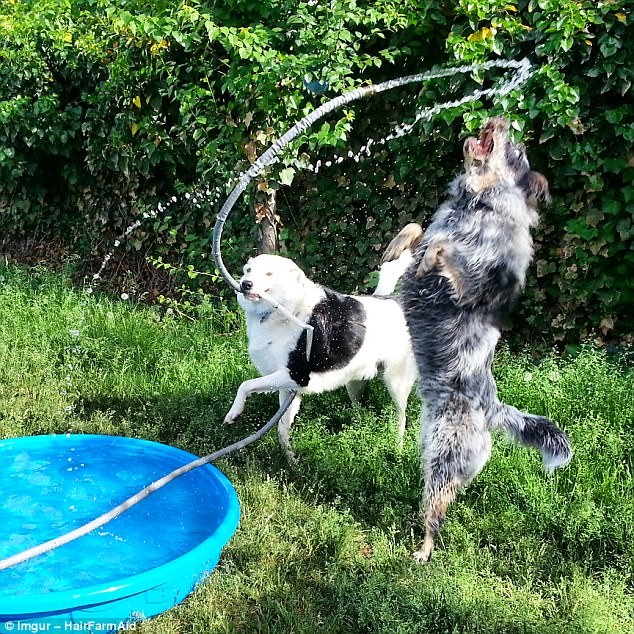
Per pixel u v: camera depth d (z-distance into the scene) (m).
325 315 4.29
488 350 3.69
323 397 5.23
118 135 7.14
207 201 7.05
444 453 3.65
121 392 5.35
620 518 3.69
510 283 3.59
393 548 3.68
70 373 5.60
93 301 6.95
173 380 5.45
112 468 4.31
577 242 5.58
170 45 6.10
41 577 3.19
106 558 3.36
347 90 5.25
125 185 7.77
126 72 6.50
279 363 4.29
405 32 5.54
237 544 3.58
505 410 3.75
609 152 5.31
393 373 4.64
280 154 5.63
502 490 4.00
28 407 5.10
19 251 9.02
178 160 7.12
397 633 2.97
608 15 4.94
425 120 5.44
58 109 7.69
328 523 3.74
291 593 3.31
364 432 4.58
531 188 3.56
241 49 4.93
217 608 3.15
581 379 4.84
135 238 7.85
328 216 6.60
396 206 6.27
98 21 6.52
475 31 5.05
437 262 3.55
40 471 4.25
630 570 3.48
